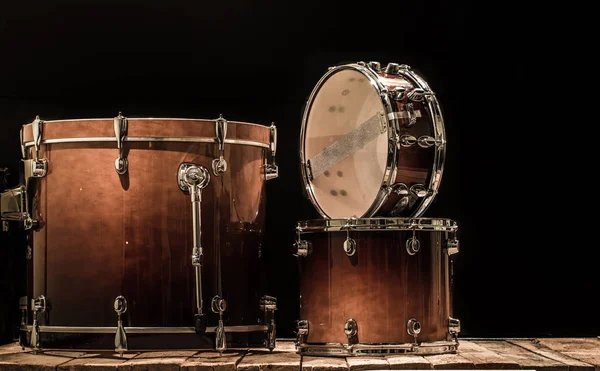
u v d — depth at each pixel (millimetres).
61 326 3018
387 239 2971
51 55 3668
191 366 2793
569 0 3656
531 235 3678
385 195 3053
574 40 3662
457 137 3697
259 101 3721
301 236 3137
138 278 2969
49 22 3656
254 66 3701
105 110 3709
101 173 3004
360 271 2973
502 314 3676
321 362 2850
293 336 3717
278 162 3748
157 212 2984
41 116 3711
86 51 3668
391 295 2959
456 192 3697
